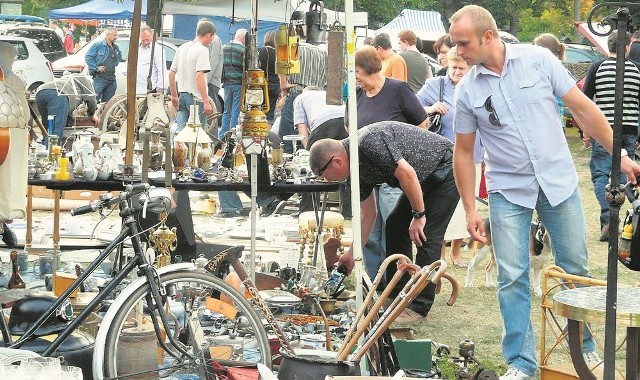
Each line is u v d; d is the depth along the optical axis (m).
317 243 11.77
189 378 8.10
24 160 9.55
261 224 15.62
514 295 8.28
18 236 14.44
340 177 9.77
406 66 17.55
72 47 47.53
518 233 8.28
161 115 9.48
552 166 8.23
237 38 21.17
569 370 7.93
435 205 10.48
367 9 63.81
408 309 11.27
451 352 10.02
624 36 6.12
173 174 10.90
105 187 10.72
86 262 11.89
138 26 8.27
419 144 10.30
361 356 7.10
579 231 8.31
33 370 6.08
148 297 7.68
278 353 8.90
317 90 15.83
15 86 9.25
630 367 6.27
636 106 14.88
